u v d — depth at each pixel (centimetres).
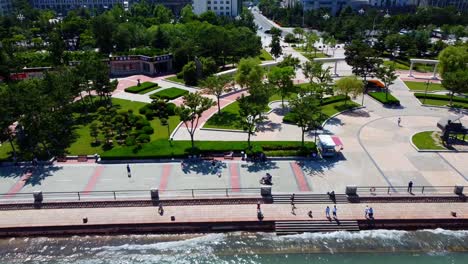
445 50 8812
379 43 12544
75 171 5072
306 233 4047
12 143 5797
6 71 8431
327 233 4041
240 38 11794
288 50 13938
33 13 18350
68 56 10194
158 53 10538
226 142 5719
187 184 4728
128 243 3947
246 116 5647
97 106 7631
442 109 7475
